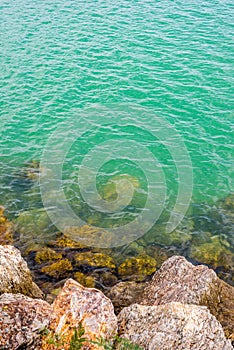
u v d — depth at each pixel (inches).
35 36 1375.5
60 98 1083.9
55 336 394.6
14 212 749.9
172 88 1122.0
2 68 1200.8
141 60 1242.6
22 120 1010.7
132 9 1588.3
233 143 947.3
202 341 409.1
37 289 549.3
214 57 1263.5
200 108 1050.7
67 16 1523.1
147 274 633.6
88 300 430.0
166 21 1483.8
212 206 788.6
